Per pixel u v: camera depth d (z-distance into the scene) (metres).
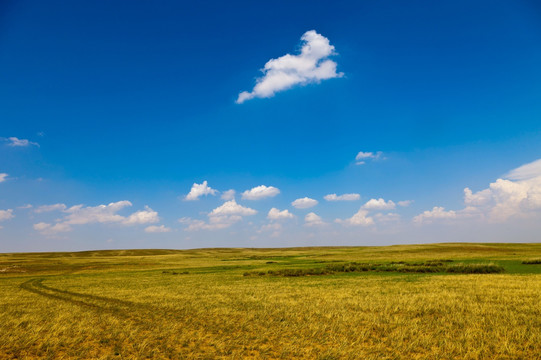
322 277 42.31
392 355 10.88
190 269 70.12
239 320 16.73
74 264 90.88
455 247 120.56
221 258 128.25
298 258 109.50
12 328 15.73
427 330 13.61
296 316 17.02
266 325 15.41
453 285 27.39
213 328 15.25
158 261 106.69
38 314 19.33
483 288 24.81
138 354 11.72
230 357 11.23
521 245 125.94
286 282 36.72
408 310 17.53
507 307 17.41
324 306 19.55
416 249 119.06
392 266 50.00
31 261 107.06
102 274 62.25
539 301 18.94
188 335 14.09
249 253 174.88
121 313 19.42
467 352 10.67
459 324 14.29
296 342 12.57
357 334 13.34
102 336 14.16
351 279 37.38
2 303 24.56
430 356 10.59
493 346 11.23
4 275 66.44
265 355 11.37
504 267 46.12
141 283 40.28
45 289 35.53
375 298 21.83
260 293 26.83
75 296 28.06
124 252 187.50
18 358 11.73
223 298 24.45
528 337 11.95
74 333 14.70
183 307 20.77
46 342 13.09
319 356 10.84
